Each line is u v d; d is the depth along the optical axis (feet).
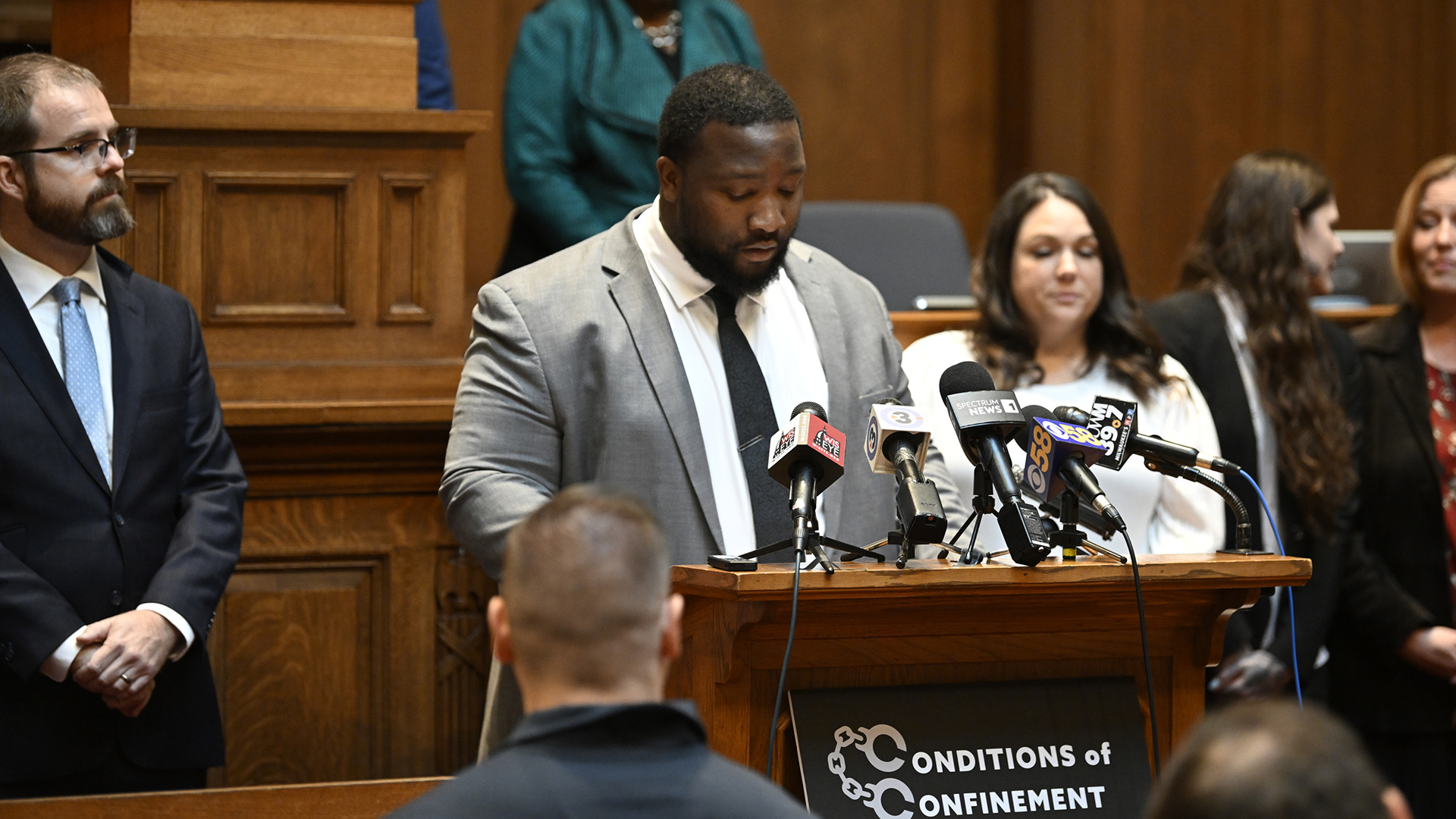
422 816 11.06
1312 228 31.73
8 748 22.40
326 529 28.32
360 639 28.55
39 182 22.97
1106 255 28.86
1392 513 31.58
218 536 23.80
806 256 23.54
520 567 11.96
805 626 17.74
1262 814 8.34
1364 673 31.53
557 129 33.63
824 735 17.53
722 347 21.94
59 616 22.07
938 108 55.83
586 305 21.72
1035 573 17.16
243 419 27.17
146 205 28.35
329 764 28.35
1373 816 8.33
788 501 21.59
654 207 22.99
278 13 29.40
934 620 18.13
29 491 22.62
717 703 17.62
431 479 28.84
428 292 29.89
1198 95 56.59
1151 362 28.66
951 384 18.65
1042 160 55.88
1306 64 57.21
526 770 11.20
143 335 24.16
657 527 12.21
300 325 29.22
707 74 21.02
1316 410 30.25
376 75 29.94
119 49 29.01
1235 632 29.32
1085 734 18.22
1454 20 58.03
